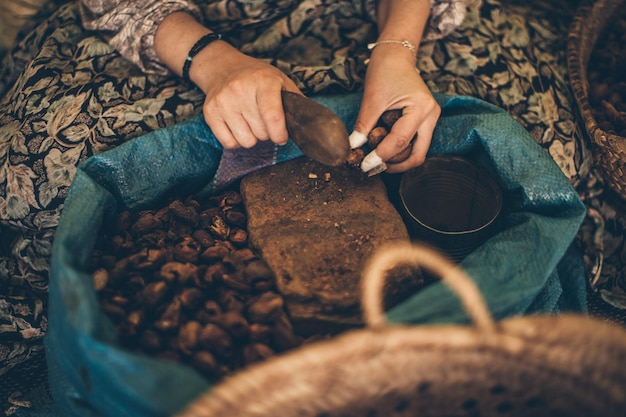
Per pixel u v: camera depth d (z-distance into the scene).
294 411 0.77
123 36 1.35
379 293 0.99
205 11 1.44
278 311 1.00
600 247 1.50
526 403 0.86
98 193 1.09
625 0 1.64
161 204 1.24
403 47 1.27
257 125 1.14
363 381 0.78
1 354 1.36
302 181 1.20
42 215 1.33
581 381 0.83
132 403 0.85
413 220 1.12
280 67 1.38
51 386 1.07
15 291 1.38
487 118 1.21
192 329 0.97
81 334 0.83
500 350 0.79
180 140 1.22
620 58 1.60
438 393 0.83
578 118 1.52
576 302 1.33
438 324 0.87
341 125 1.02
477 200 1.23
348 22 1.48
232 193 1.23
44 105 1.36
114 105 1.33
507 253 1.03
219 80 1.22
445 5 1.40
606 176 1.39
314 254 1.08
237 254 1.10
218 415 0.74
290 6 1.47
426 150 1.19
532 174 1.16
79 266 0.98
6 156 1.34
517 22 1.62
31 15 1.71
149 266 1.06
